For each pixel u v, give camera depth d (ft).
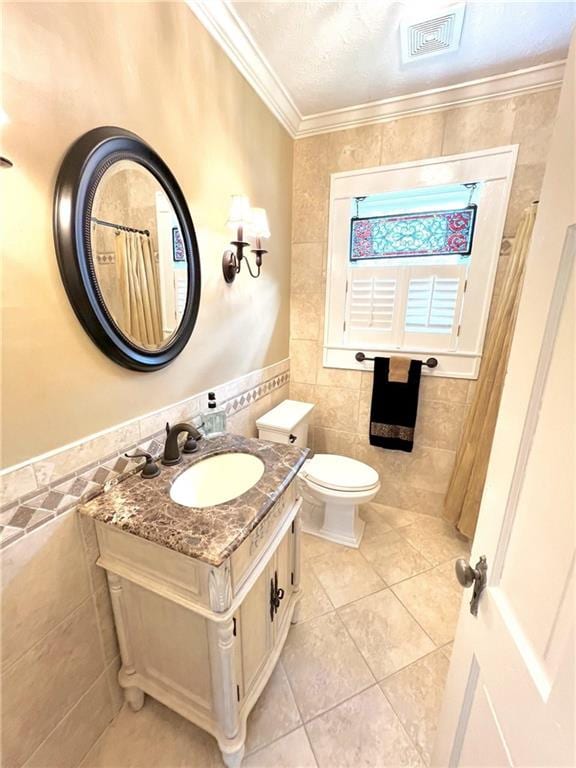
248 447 4.39
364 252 6.90
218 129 4.59
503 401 2.05
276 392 7.38
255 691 3.63
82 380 3.07
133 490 3.39
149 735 3.67
